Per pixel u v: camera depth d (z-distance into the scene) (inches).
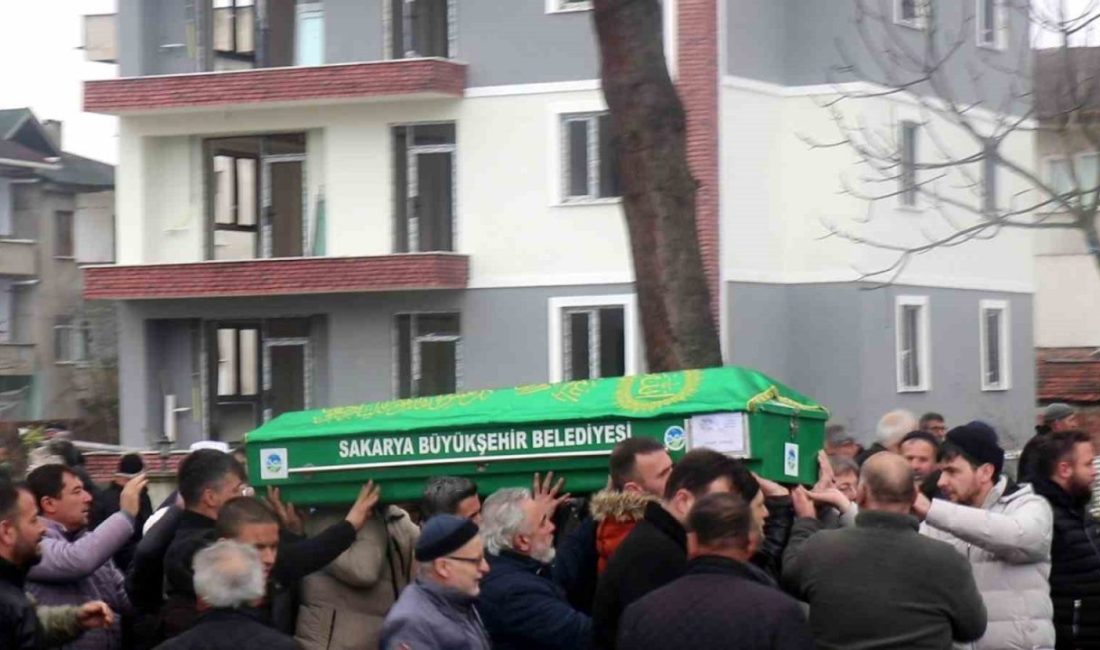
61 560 360.5
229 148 1409.9
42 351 2268.7
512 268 1305.4
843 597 302.7
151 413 1425.9
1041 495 381.7
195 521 346.9
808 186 1306.6
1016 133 1455.5
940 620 301.0
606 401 373.4
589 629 332.8
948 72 1359.5
